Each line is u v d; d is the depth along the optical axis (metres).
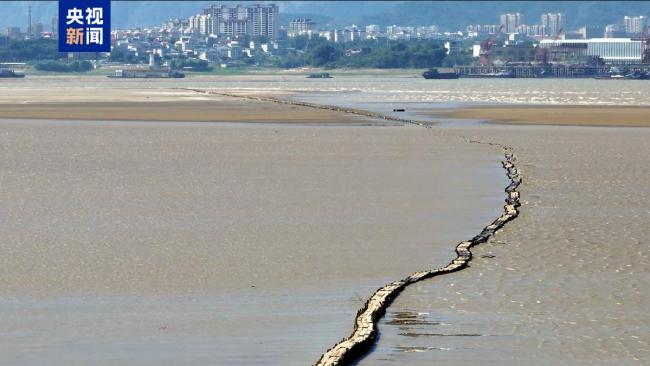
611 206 77.38
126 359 37.94
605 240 62.34
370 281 51.47
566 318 43.47
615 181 94.62
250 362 37.56
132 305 46.06
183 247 60.69
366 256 58.09
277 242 62.50
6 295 47.84
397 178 96.62
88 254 58.31
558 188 88.94
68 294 48.19
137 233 65.69
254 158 115.69
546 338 40.50
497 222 69.12
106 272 53.25
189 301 46.94
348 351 38.03
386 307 45.53
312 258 57.44
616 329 41.72
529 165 109.31
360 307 45.81
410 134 153.75
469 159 115.62
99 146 131.50
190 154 120.38
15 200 81.31
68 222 70.06
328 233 65.81
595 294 47.72
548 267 54.09
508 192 85.88
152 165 108.31
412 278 51.25
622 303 46.00
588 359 37.81
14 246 60.81
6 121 184.38
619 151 125.94
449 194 85.00
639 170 104.19
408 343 39.97
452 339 40.47
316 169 104.44
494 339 40.44
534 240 62.56
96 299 47.19
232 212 74.69
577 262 55.44
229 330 41.88
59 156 118.31
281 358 38.03
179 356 38.31
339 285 50.50
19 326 42.31
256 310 45.28
